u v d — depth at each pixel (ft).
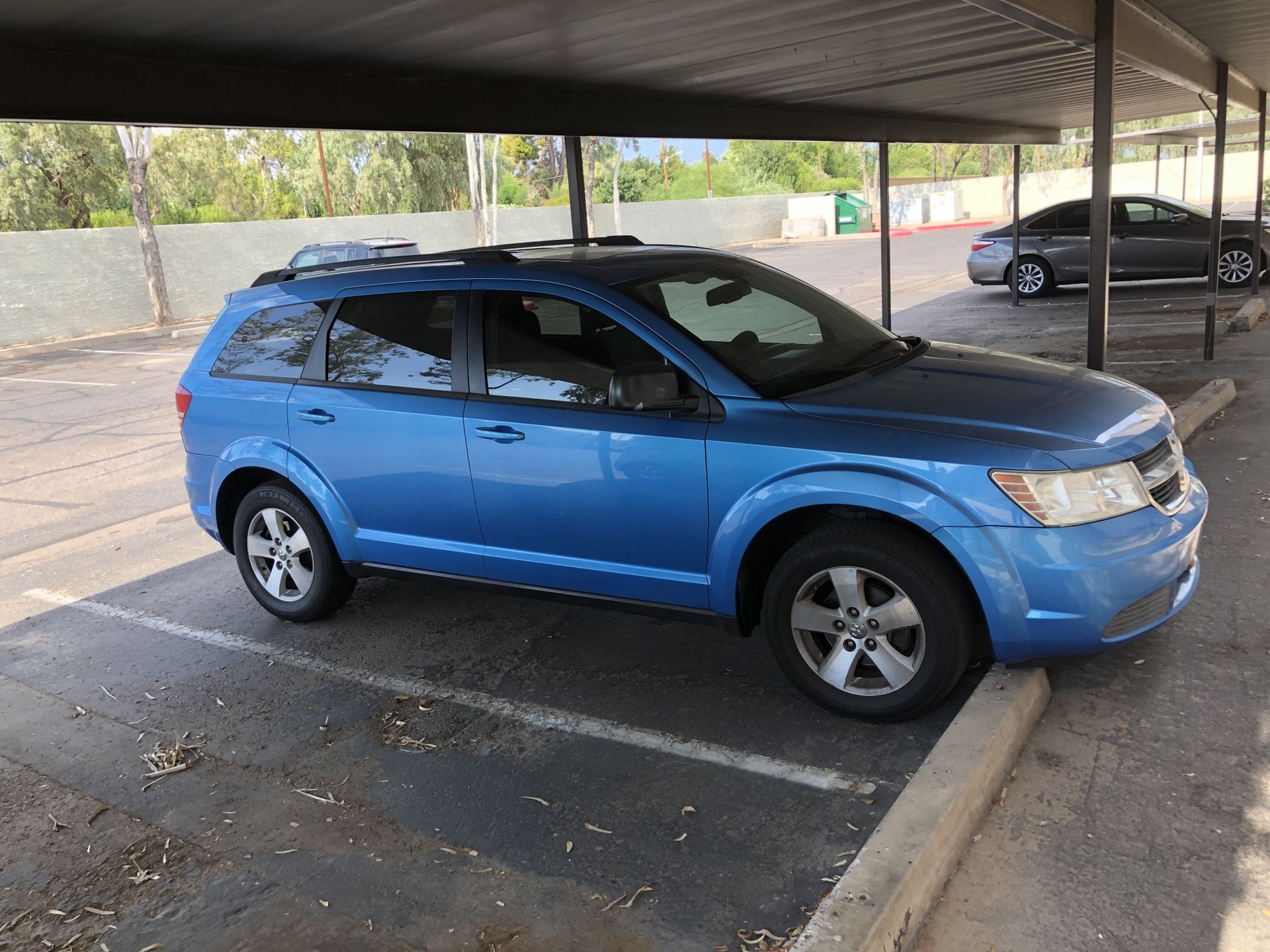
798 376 13.12
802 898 9.41
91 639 17.81
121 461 33.17
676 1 16.02
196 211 136.05
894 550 11.52
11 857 11.30
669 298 13.84
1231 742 11.14
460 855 10.56
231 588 19.98
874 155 188.03
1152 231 50.67
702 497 12.48
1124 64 23.75
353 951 9.26
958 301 57.06
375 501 15.52
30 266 78.84
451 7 14.88
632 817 10.96
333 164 139.64
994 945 8.61
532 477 13.74
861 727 12.34
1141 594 11.28
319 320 16.16
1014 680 12.04
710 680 14.01
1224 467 20.66
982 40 22.17
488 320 14.30
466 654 15.65
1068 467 11.02
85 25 13.89
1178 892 8.98
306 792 12.08
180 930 9.80
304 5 13.85
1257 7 23.76
